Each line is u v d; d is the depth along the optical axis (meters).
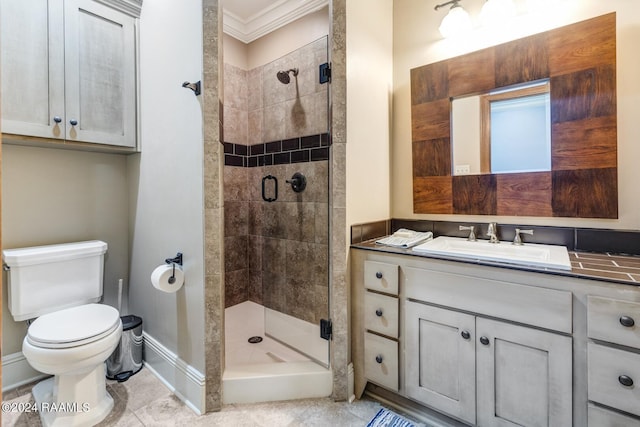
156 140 1.99
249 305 2.70
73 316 1.71
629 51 1.54
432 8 2.07
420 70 2.10
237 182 2.72
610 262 1.41
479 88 1.90
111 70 2.00
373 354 1.73
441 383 1.53
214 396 1.68
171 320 1.90
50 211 2.03
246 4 2.48
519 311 1.33
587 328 1.21
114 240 2.29
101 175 2.22
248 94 2.75
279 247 2.48
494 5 1.76
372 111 2.00
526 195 1.79
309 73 2.29
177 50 1.79
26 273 1.78
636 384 1.13
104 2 1.96
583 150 1.63
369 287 1.73
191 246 1.74
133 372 2.01
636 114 1.53
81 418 1.58
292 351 2.14
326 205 2.18
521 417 1.34
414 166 2.14
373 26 2.00
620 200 1.57
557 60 1.68
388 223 2.18
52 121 1.78
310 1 2.33
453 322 1.49
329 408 1.71
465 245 1.82
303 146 2.33
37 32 1.73
